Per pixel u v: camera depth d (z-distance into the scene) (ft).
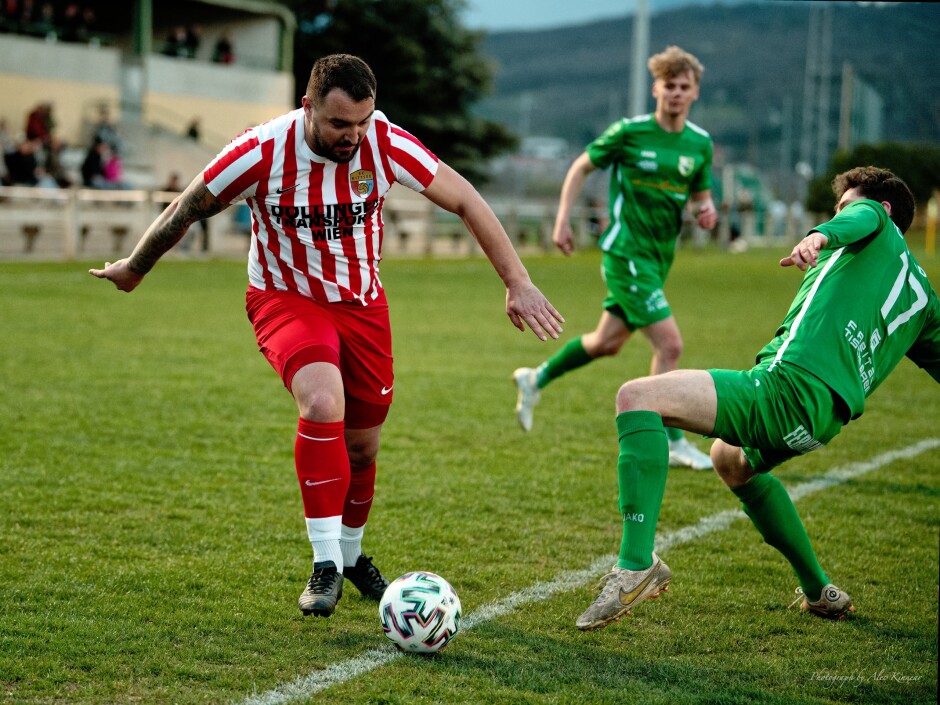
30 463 51.21
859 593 37.52
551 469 53.98
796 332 31.40
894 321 31.81
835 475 54.95
